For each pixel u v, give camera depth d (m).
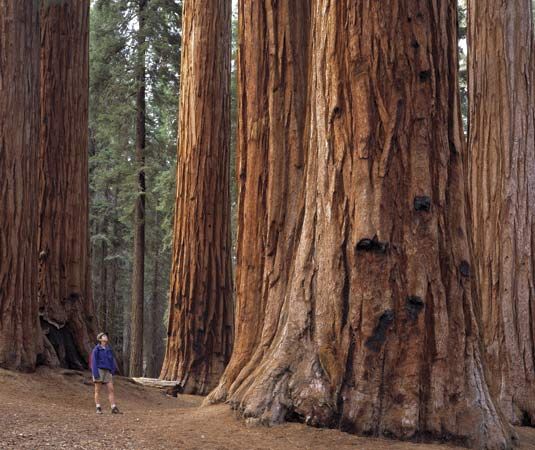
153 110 31.72
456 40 7.88
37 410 9.09
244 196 8.85
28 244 13.22
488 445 6.83
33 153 13.55
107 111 27.53
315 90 7.95
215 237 17.44
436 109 7.54
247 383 7.59
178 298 17.42
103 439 6.71
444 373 7.07
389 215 7.29
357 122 7.48
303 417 7.05
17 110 13.30
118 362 16.47
